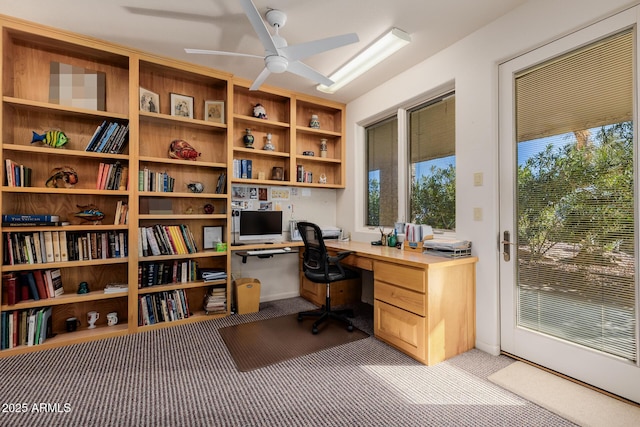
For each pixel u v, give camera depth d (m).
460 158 2.62
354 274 2.99
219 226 3.50
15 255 2.38
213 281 3.15
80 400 1.77
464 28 2.46
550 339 2.08
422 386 1.93
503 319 2.35
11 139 2.49
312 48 2.13
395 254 2.65
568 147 2.01
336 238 4.04
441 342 2.25
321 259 2.87
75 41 2.54
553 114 2.09
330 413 1.67
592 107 1.90
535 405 1.73
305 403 1.76
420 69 3.01
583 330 1.93
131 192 2.75
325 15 2.27
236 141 3.63
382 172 3.78
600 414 1.63
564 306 2.03
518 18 2.20
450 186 2.92
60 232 2.55
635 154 1.71
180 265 3.09
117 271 2.95
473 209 2.51
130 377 2.02
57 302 2.47
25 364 2.17
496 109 2.39
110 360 2.25
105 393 1.84
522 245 2.26
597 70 1.88
